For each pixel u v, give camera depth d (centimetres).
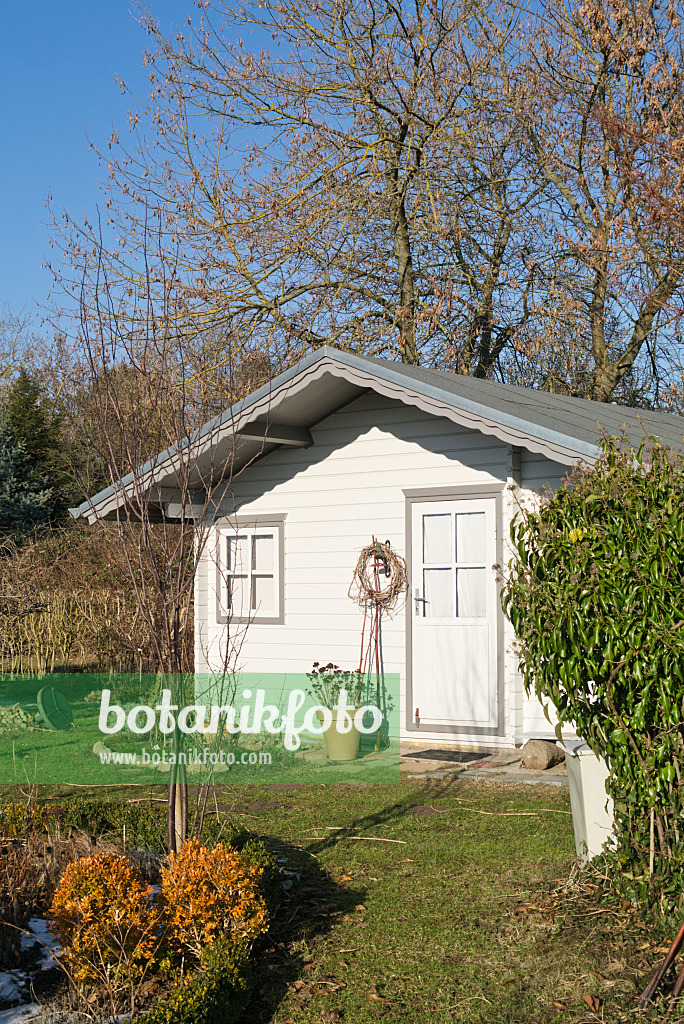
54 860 581
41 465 2588
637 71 1844
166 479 1219
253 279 1916
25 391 2728
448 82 2070
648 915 537
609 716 536
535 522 573
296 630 1285
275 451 1316
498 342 2330
